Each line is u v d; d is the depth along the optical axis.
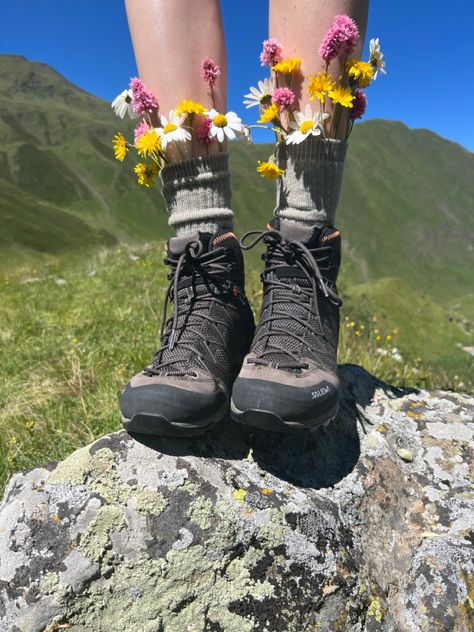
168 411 0.47
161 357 0.53
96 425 0.88
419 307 4.54
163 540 0.44
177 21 0.54
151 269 2.66
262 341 0.54
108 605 0.43
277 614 0.43
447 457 0.59
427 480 0.56
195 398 0.47
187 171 0.55
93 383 1.13
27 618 0.41
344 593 0.44
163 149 0.54
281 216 0.58
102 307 1.90
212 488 0.47
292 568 0.45
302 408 0.47
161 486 0.47
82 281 2.49
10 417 0.98
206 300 0.55
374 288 4.72
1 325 1.74
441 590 0.44
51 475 0.48
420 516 0.52
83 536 0.44
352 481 0.53
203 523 0.45
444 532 0.51
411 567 0.47
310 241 0.56
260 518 0.46
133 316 1.67
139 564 0.44
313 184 0.55
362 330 2.13
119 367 1.17
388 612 0.45
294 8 0.53
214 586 0.44
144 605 0.43
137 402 0.47
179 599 0.43
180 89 0.55
